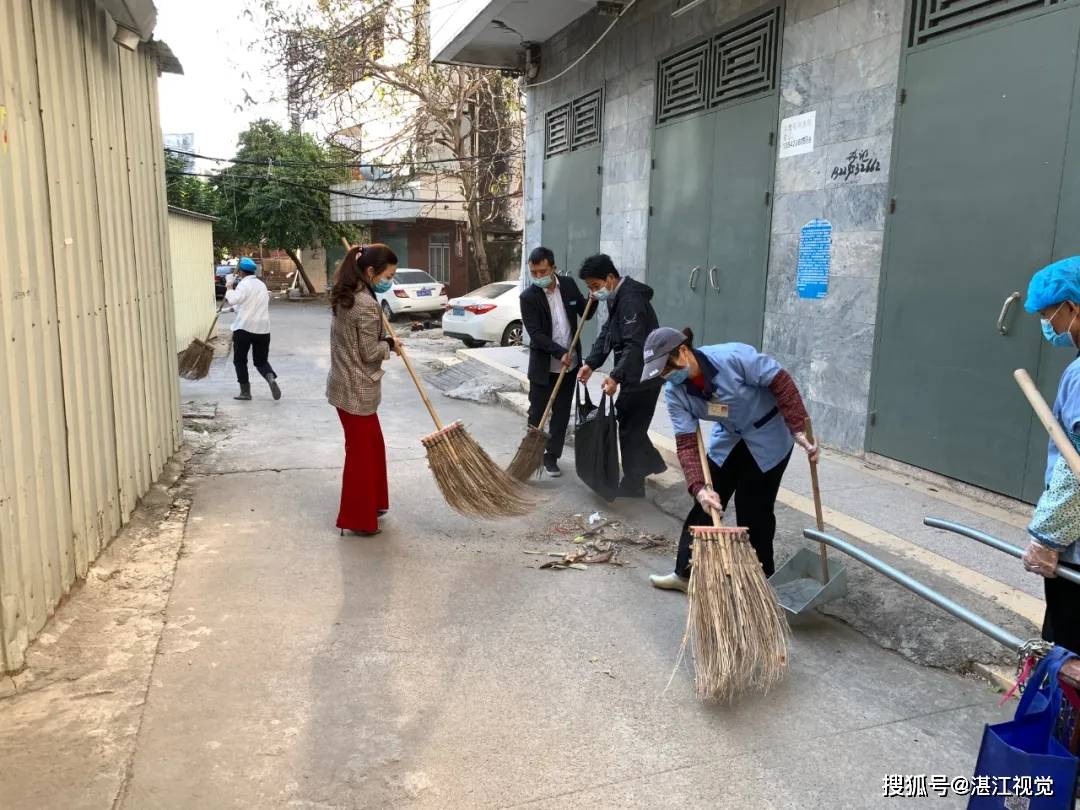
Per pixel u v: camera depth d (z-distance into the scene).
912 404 5.61
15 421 3.23
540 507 5.65
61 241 3.85
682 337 3.43
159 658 3.45
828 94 6.27
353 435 4.89
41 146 3.63
